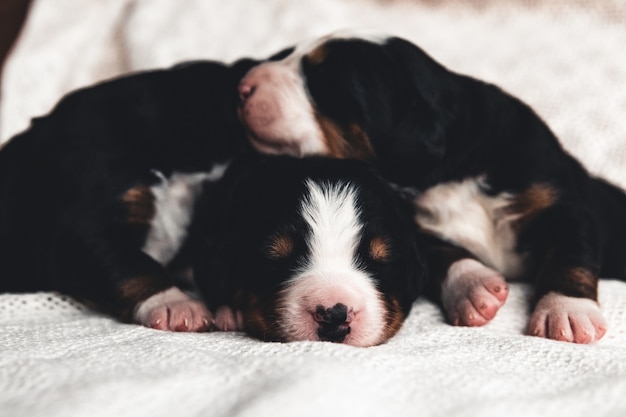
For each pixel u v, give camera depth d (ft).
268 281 1.41
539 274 1.63
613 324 1.49
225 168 1.68
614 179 2.25
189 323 1.42
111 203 1.58
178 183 1.66
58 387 1.03
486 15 2.56
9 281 1.69
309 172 1.50
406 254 1.51
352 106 1.66
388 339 1.39
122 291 1.49
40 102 2.44
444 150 1.67
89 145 1.62
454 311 1.53
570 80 2.37
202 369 1.09
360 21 2.57
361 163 1.58
